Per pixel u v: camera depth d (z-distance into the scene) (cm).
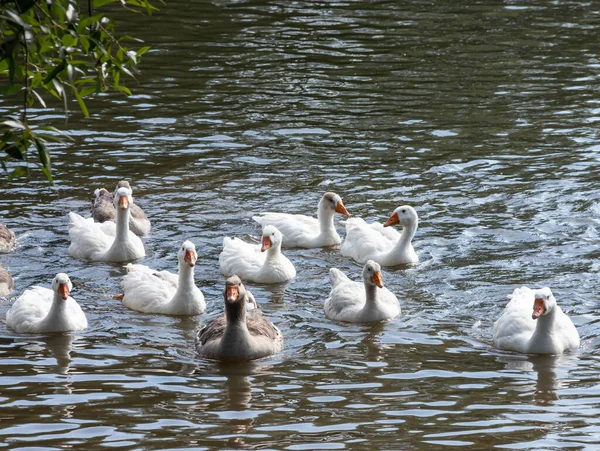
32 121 2673
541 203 2197
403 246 1902
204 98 2941
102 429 1229
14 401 1313
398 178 2359
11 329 1605
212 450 1172
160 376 1415
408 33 3719
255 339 1507
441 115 2825
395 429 1238
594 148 2562
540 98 2981
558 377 1422
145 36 3569
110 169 2388
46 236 2006
